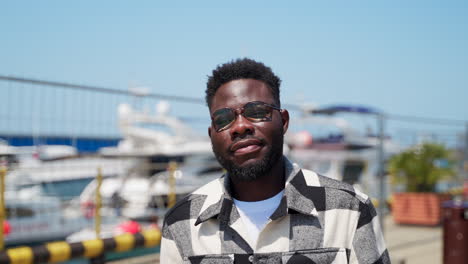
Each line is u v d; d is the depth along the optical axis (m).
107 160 8.91
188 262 1.82
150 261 5.96
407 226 10.45
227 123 1.79
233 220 1.79
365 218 1.78
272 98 1.83
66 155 6.51
